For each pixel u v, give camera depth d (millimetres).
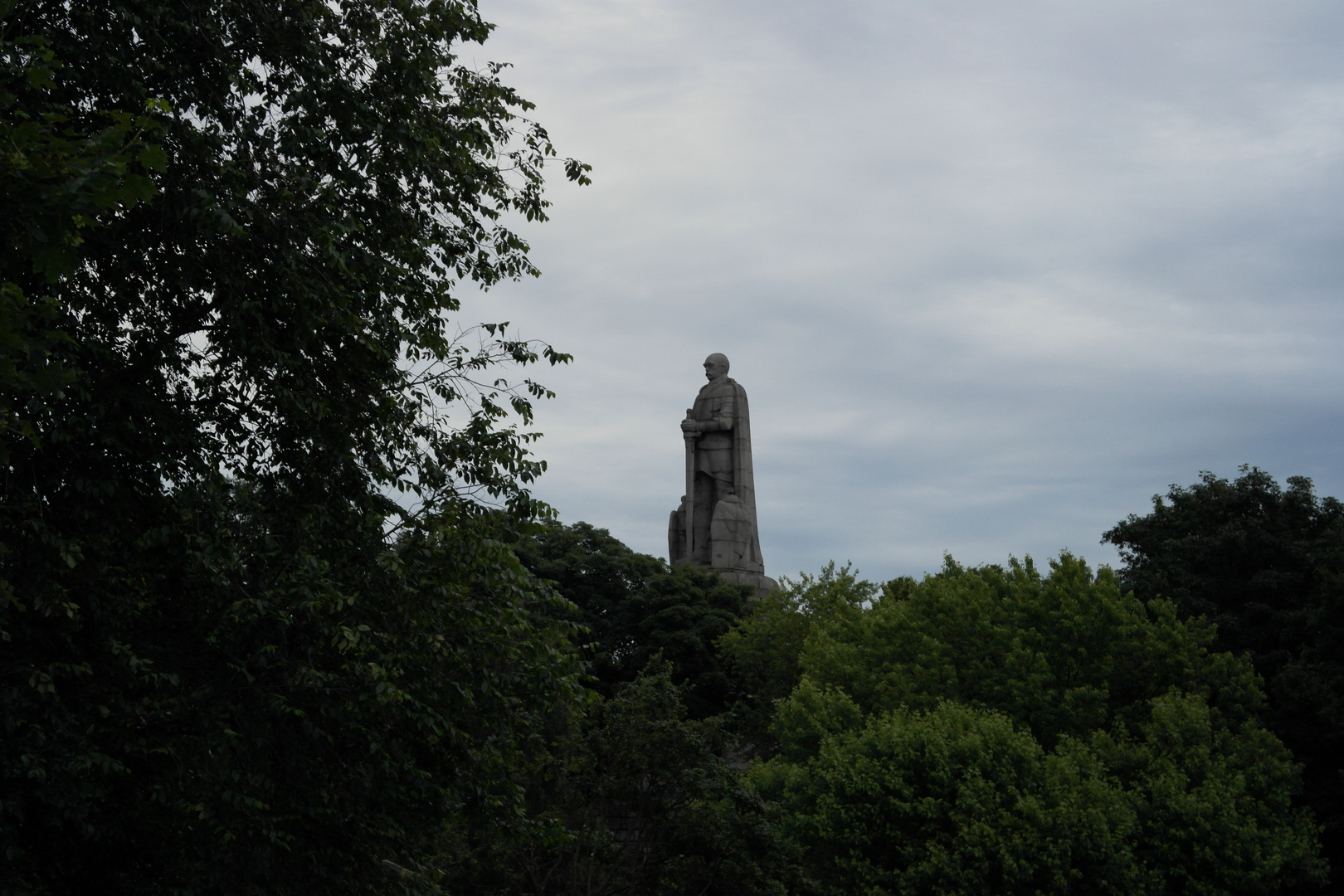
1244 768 39312
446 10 21594
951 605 45000
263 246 18438
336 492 19625
